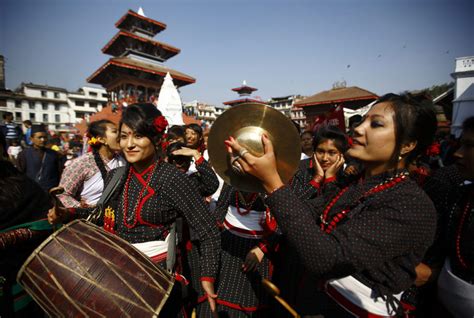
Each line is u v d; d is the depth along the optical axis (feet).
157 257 5.71
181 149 9.37
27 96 181.57
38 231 5.57
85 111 208.03
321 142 7.59
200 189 9.25
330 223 4.21
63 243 4.74
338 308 4.21
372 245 3.10
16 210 5.28
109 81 100.07
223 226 8.28
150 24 100.63
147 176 5.81
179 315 5.96
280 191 3.29
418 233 3.22
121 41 96.22
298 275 7.11
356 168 4.99
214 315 6.04
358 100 62.85
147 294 4.62
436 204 4.85
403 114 3.50
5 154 5.57
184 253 8.13
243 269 7.41
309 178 8.86
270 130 4.64
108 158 10.39
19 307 5.46
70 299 4.42
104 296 4.44
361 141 3.82
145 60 98.99
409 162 3.86
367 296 3.83
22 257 5.50
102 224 6.36
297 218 3.14
